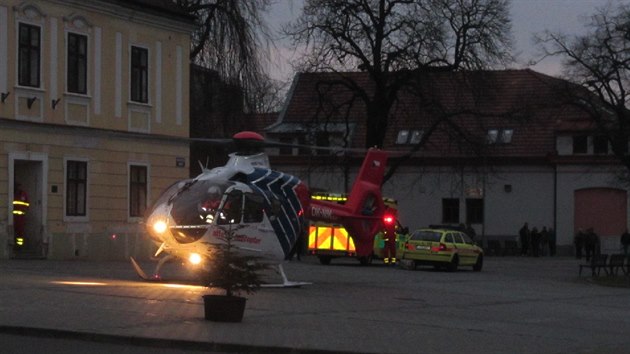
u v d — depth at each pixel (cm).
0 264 3053
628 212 6975
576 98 5316
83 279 2534
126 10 3838
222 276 1714
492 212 7206
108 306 1881
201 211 2469
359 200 3238
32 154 3425
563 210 7088
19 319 1641
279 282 2880
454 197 7269
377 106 5656
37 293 2062
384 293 2694
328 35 5441
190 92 4691
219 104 4772
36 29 3466
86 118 3659
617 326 2111
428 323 1966
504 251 6906
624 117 5119
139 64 3928
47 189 3481
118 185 3803
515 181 7188
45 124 3469
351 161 6856
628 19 5059
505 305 2520
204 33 4741
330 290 2711
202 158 4875
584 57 5172
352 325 1842
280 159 7338
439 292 2850
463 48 5353
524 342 1728
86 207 3653
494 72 5575
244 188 2533
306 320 1873
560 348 1669
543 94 5994
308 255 5312
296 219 2698
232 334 1587
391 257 4428
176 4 4481
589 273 4597
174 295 2156
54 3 3525
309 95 6469
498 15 5388
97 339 1510
